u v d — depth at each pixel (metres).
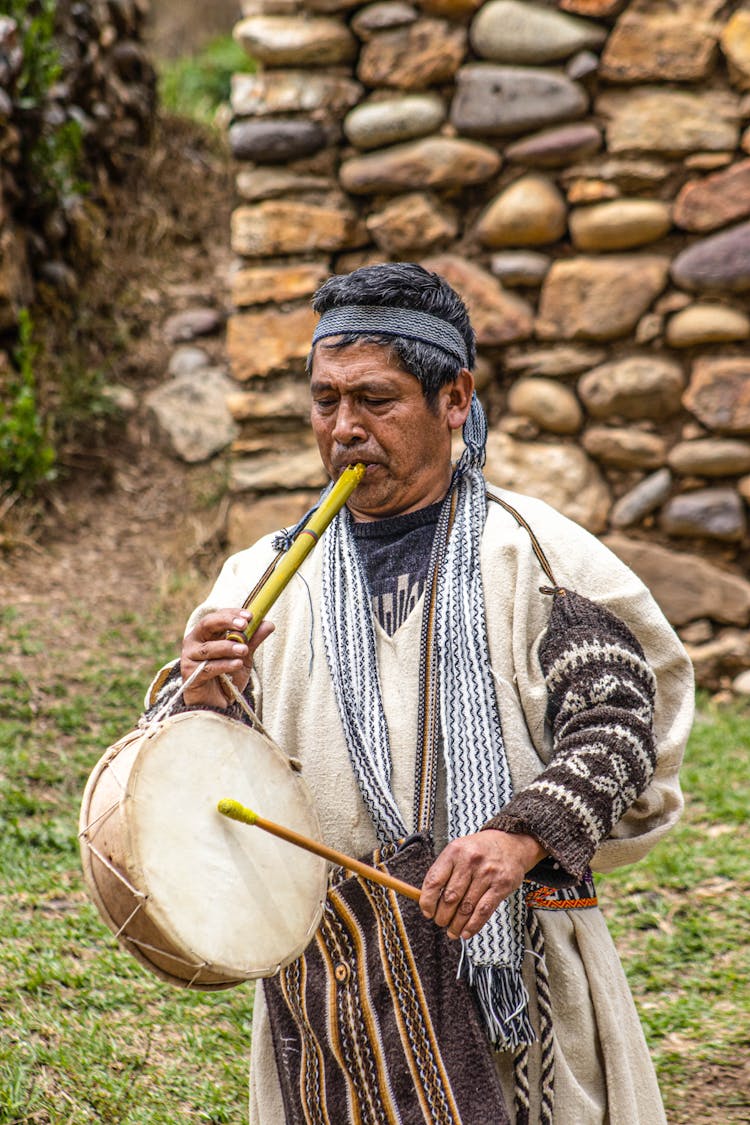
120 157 14.66
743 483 9.93
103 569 10.94
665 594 10.08
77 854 7.35
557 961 3.60
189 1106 5.45
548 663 3.61
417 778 3.62
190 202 15.01
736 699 9.95
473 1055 3.39
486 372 10.30
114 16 14.81
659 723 3.84
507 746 3.57
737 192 9.62
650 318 9.90
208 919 3.29
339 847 3.69
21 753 8.30
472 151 10.00
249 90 10.28
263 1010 3.89
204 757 3.43
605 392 9.99
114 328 13.17
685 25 9.60
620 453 10.05
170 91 17.41
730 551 10.08
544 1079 3.47
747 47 9.53
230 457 11.84
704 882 7.53
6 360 11.70
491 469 10.26
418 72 10.02
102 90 14.34
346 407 3.76
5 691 9.02
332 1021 3.52
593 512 10.12
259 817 3.31
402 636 3.75
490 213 10.03
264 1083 3.84
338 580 3.83
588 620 3.63
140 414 12.55
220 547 11.15
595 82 9.79
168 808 3.33
